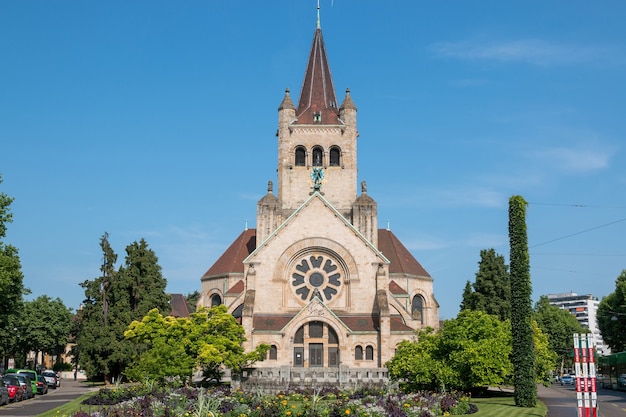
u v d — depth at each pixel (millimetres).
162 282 110438
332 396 66312
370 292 98312
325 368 89375
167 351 73438
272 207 111938
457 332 69875
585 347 44562
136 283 106625
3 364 149375
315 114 119625
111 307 105562
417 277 119312
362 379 83375
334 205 115875
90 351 102562
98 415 42969
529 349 62531
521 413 54000
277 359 92812
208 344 78062
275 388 80375
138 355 98875
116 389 63406
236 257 117938
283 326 94812
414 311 111312
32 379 81000
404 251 123562
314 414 46250
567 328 183875
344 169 116938
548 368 90000
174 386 71062
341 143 117812
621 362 105812
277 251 99688
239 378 83375
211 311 83875
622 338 138000
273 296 98438
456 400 57969
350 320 96500
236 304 105562
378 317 96938
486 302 120562
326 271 99750
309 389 71250
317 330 94688
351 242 99688
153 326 79438
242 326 89000
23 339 140750
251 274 98750
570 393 95688
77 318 130375
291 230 100250
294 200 116312
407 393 66250
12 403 68875
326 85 123875
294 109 120250
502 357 67750
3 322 91312
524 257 63906
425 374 69750
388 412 47969
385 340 92562
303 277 99625
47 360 193000
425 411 50469
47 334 146125
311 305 94250
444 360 70125
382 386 75562
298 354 94062
